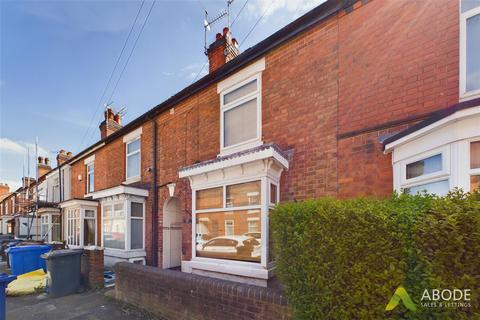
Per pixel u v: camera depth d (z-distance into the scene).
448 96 3.58
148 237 8.78
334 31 4.95
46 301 5.58
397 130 4.00
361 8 4.65
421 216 1.97
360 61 4.56
